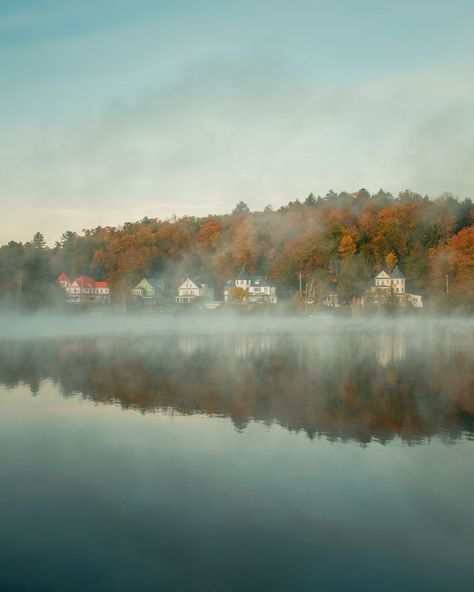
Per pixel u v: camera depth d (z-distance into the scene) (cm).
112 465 1825
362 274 12300
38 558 1279
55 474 1748
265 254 14350
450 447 2003
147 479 1708
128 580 1206
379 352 4888
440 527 1409
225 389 3073
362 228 14162
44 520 1446
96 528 1408
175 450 1977
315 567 1240
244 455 1920
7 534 1382
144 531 1398
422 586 1179
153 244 16425
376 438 2116
